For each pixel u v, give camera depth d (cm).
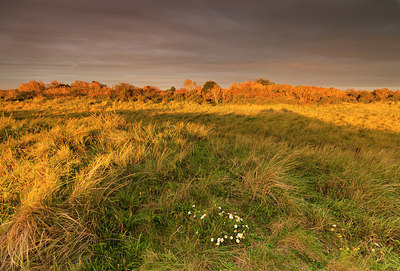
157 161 357
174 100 2367
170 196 279
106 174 304
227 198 287
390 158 486
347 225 243
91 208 230
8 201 238
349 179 342
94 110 1392
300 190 317
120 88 2380
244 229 228
